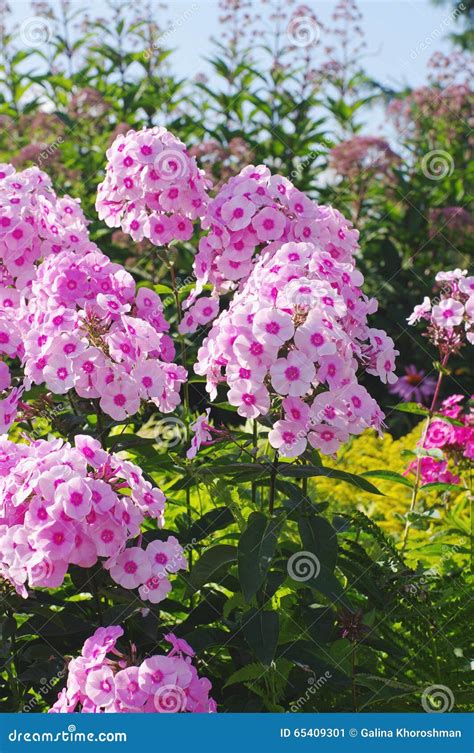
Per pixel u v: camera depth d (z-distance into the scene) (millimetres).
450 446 3949
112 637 2234
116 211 3127
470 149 8320
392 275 7312
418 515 3607
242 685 2691
